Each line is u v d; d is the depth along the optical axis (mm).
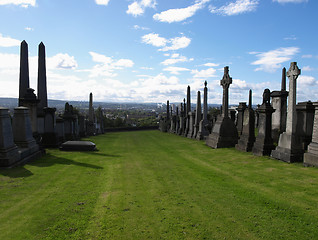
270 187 7102
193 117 26141
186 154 14047
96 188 7309
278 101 16984
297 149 10352
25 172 8984
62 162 11305
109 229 4758
